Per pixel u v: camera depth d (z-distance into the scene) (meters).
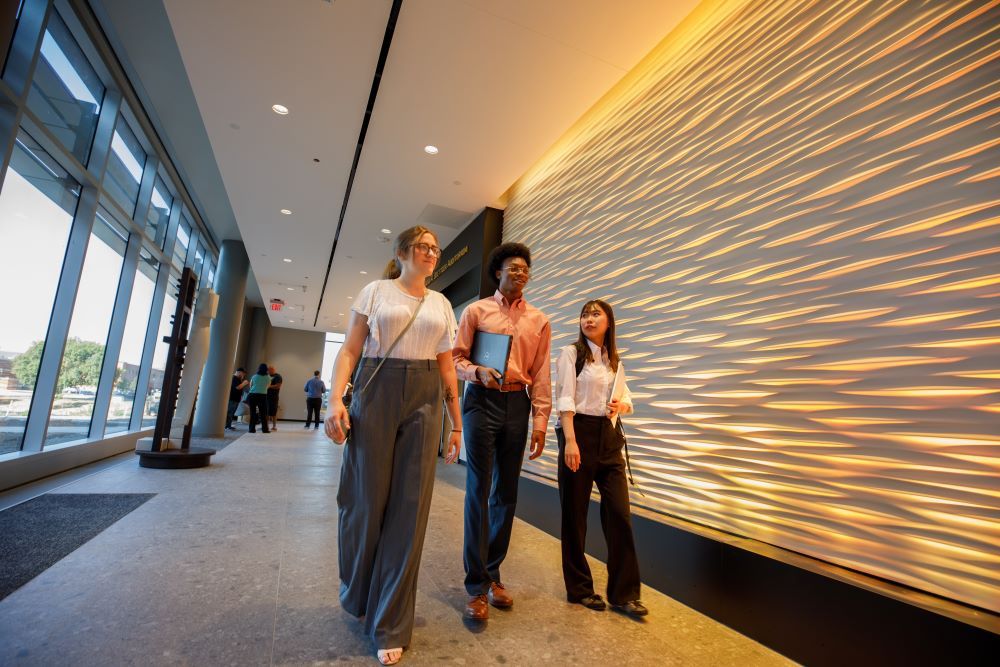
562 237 4.27
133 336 6.59
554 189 4.59
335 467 5.84
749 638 1.82
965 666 1.25
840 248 1.87
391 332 1.62
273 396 12.12
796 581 1.70
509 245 2.18
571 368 2.12
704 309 2.51
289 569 2.18
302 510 3.42
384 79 3.65
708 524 2.30
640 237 3.15
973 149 1.51
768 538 1.99
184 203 7.77
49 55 3.79
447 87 3.70
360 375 1.64
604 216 3.63
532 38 3.16
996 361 1.39
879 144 1.79
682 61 3.03
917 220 1.63
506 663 1.47
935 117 1.63
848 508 1.71
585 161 4.06
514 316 2.13
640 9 2.87
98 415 5.69
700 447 2.41
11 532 2.47
